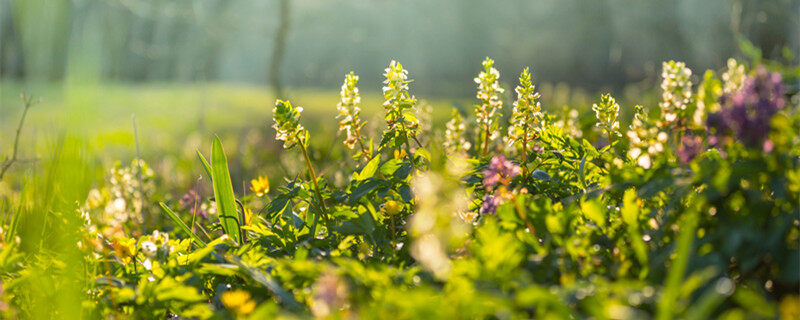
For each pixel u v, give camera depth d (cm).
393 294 143
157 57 2584
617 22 2064
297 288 155
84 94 155
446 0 2936
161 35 2652
